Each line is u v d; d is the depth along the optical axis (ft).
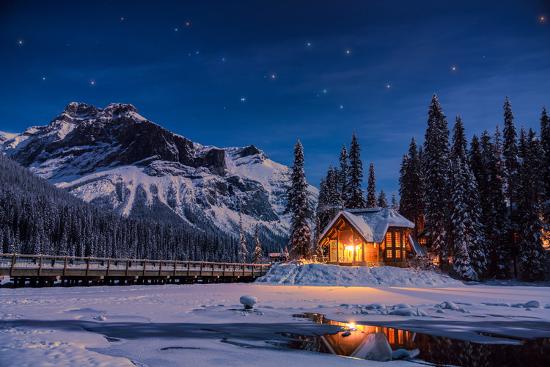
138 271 141.90
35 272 116.88
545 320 61.46
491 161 204.13
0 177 577.43
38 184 642.22
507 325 56.85
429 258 172.76
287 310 70.28
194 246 589.73
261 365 34.81
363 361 36.91
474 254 179.32
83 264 129.49
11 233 390.21
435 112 209.46
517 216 195.93
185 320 57.57
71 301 77.82
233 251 634.02
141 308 68.74
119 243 486.38
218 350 39.86
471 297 96.84
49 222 427.33
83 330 47.98
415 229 215.72
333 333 49.80
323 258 180.34
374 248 160.97
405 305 71.00
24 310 63.46
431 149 196.34
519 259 189.47
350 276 141.08
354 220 161.79
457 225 175.94
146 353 37.91
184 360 35.78
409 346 43.73
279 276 148.87
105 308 67.77
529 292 116.26
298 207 198.18
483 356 39.75
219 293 102.53
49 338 41.93
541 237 185.37
